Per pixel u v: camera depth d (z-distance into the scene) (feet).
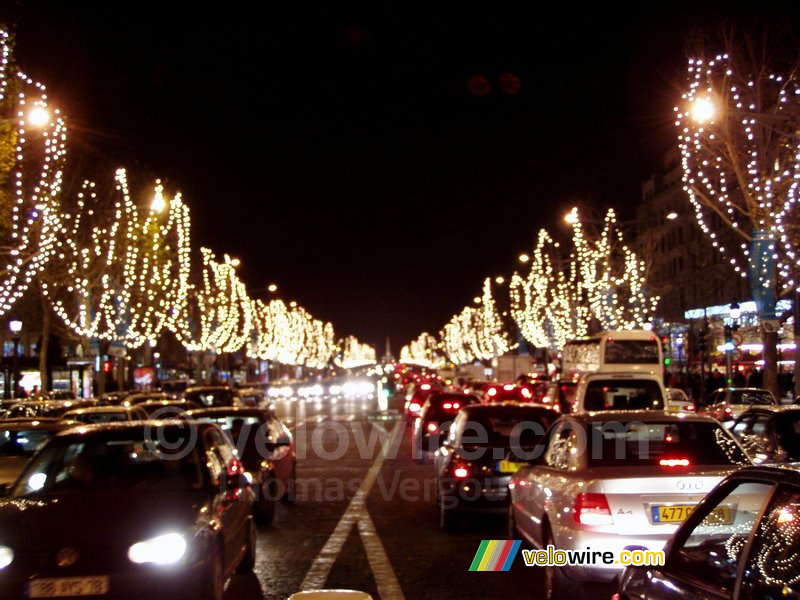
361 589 33.68
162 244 149.38
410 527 47.14
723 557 16.85
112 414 63.98
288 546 42.39
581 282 205.67
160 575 25.98
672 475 28.25
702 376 134.72
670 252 211.20
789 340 133.39
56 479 31.68
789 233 81.56
